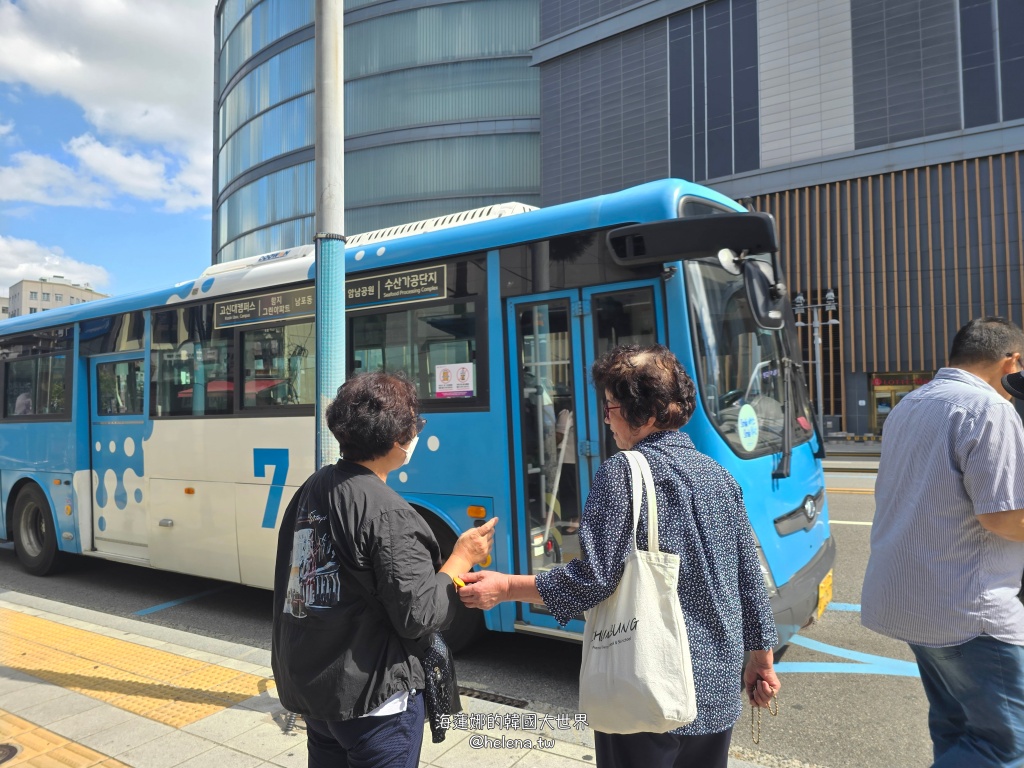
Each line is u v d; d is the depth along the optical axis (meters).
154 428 6.49
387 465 2.10
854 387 32.75
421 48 37.75
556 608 1.81
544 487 4.38
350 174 39.03
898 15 30.47
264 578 5.62
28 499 7.82
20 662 4.58
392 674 1.92
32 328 7.85
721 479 1.93
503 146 37.16
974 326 2.44
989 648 2.16
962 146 29.69
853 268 32.31
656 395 1.92
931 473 2.24
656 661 1.68
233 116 44.25
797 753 3.49
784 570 4.09
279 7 40.06
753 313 3.95
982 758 2.20
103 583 7.47
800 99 32.31
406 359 5.03
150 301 6.62
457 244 4.82
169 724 3.63
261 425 5.66
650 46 34.66
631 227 3.98
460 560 2.14
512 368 4.52
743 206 4.96
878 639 5.18
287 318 5.59
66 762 3.27
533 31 37.28
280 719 3.67
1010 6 28.66
